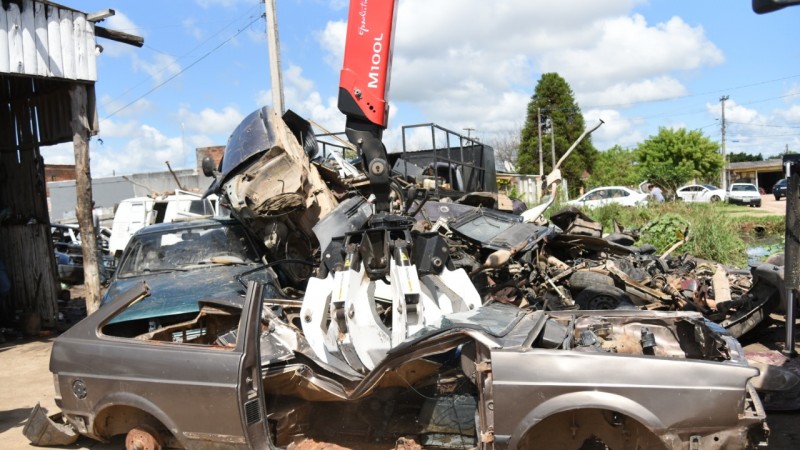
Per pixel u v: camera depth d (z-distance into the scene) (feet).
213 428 13.98
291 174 23.48
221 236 25.44
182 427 14.24
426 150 39.32
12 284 37.40
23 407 21.75
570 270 25.57
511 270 24.54
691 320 15.33
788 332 21.71
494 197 31.91
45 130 35.76
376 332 16.14
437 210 27.50
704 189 114.42
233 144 25.05
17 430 19.19
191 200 52.54
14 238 37.24
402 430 15.76
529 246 24.79
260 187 23.29
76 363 15.40
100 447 17.46
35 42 30.37
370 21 21.36
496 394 12.41
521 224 26.84
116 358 14.99
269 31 55.16
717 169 167.94
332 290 16.51
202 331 18.44
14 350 31.48
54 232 62.69
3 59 29.04
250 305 14.52
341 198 26.94
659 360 12.16
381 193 21.54
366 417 16.12
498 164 130.52
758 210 82.64
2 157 38.19
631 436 12.61
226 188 24.21
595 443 14.44
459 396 14.96
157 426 15.17
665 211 60.54
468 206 28.17
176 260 24.21
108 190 110.11
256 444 13.97
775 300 22.98
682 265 31.60
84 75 32.32
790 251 21.44
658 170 137.59
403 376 14.82
